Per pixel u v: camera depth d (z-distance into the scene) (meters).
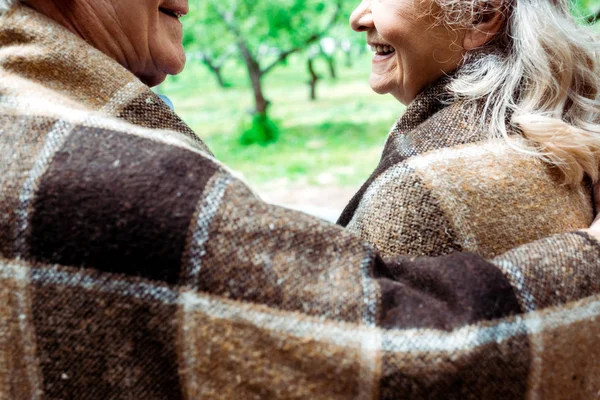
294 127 13.12
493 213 1.00
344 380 0.71
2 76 0.84
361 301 0.74
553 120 1.04
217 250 0.73
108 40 1.02
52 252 0.73
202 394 0.73
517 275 0.81
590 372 0.83
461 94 1.11
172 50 1.13
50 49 0.88
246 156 10.60
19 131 0.78
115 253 0.73
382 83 1.26
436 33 1.12
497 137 1.06
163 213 0.73
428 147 1.06
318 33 12.31
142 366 0.74
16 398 0.76
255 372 0.72
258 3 11.59
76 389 0.75
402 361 0.71
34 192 0.74
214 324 0.73
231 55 14.14
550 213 1.03
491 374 0.74
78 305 0.74
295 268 0.74
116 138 0.79
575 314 0.81
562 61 1.07
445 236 0.99
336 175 8.78
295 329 0.72
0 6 0.92
